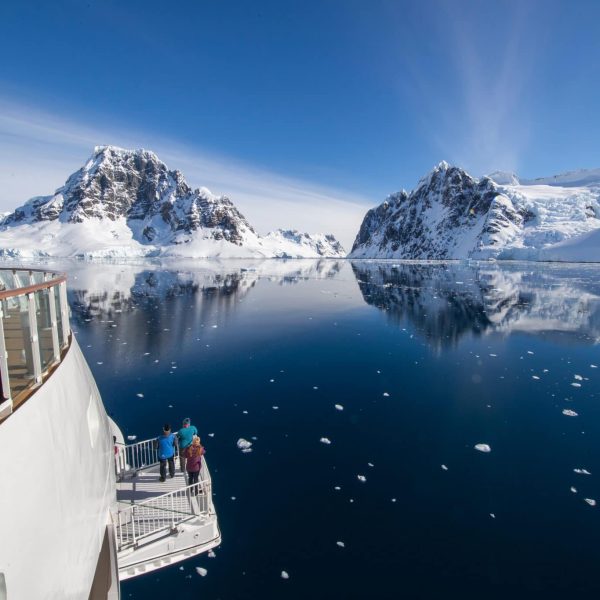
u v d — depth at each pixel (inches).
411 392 638.5
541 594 269.1
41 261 5226.4
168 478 347.6
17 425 150.7
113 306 1449.3
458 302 1589.6
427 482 394.9
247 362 794.2
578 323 1152.2
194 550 286.8
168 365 768.9
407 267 4296.3
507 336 1009.5
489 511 352.5
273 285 2346.2
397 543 314.8
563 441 478.3
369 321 1205.1
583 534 324.5
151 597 270.2
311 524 335.9
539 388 652.1
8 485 137.9
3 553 129.8
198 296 1776.6
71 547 176.6
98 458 243.1
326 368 759.7
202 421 532.4
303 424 524.4
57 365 207.2
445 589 273.1
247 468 420.5
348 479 400.2
